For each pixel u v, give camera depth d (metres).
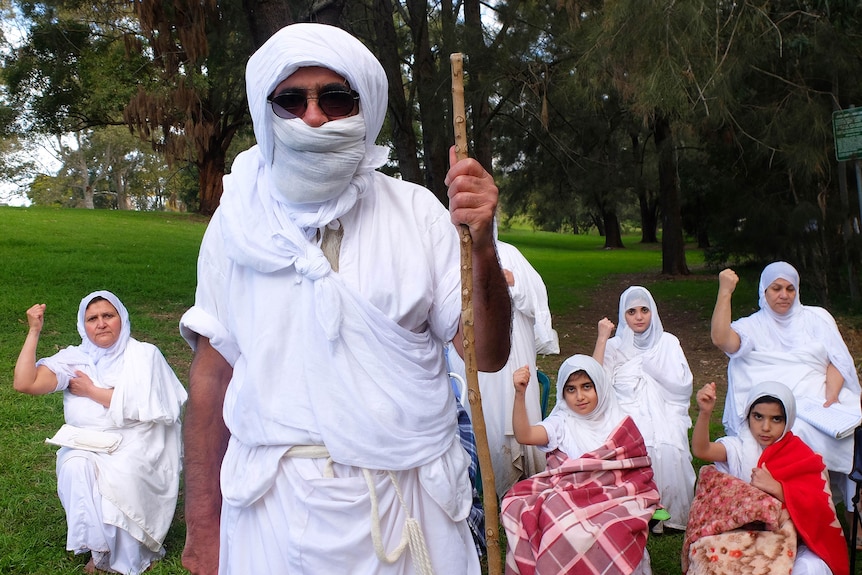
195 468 2.20
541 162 22.64
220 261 2.14
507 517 4.13
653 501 4.11
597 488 4.06
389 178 2.19
